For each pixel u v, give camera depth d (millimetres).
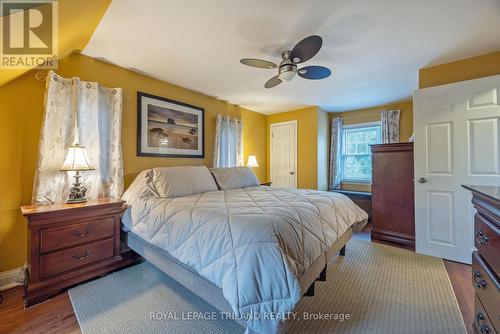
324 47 2156
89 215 1913
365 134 4645
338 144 4773
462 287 1840
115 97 2439
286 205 1753
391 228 2980
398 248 2736
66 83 2107
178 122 3191
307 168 4445
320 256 1592
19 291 1810
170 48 2164
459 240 2305
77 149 1979
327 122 4871
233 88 3299
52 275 1711
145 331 1370
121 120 2477
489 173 2145
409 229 2855
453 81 2441
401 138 4164
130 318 1482
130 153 2664
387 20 1744
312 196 2244
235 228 1308
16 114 1936
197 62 2465
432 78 2564
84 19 1609
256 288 1100
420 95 2512
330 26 1821
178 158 3186
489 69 2268
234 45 2111
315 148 4352
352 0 1527
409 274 2064
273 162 4926
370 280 1958
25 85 1980
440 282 1921
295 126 4605
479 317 1083
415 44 2102
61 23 1543
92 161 2266
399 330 1364
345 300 1665
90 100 2271
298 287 1081
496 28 1847
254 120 4703
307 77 2186
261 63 1934
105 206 2000
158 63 2486
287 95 3678
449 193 2357
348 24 1795
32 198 1931
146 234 1879
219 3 1548
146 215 1952
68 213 1782
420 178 2520
